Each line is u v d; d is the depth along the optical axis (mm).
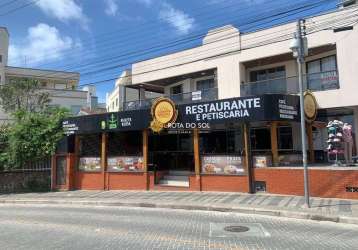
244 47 27969
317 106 23625
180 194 18938
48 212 15625
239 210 14500
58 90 57656
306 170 14164
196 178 19656
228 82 28547
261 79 28719
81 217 13969
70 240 9938
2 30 63281
